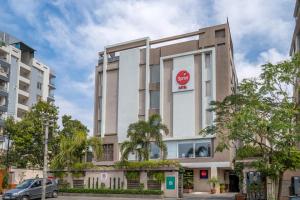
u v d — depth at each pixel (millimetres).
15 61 62781
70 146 36812
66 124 45375
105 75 55250
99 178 34812
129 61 53375
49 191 31141
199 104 47250
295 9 35656
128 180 33375
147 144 36000
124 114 52000
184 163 45656
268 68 20062
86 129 46281
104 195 32812
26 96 64812
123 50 54562
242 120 19391
